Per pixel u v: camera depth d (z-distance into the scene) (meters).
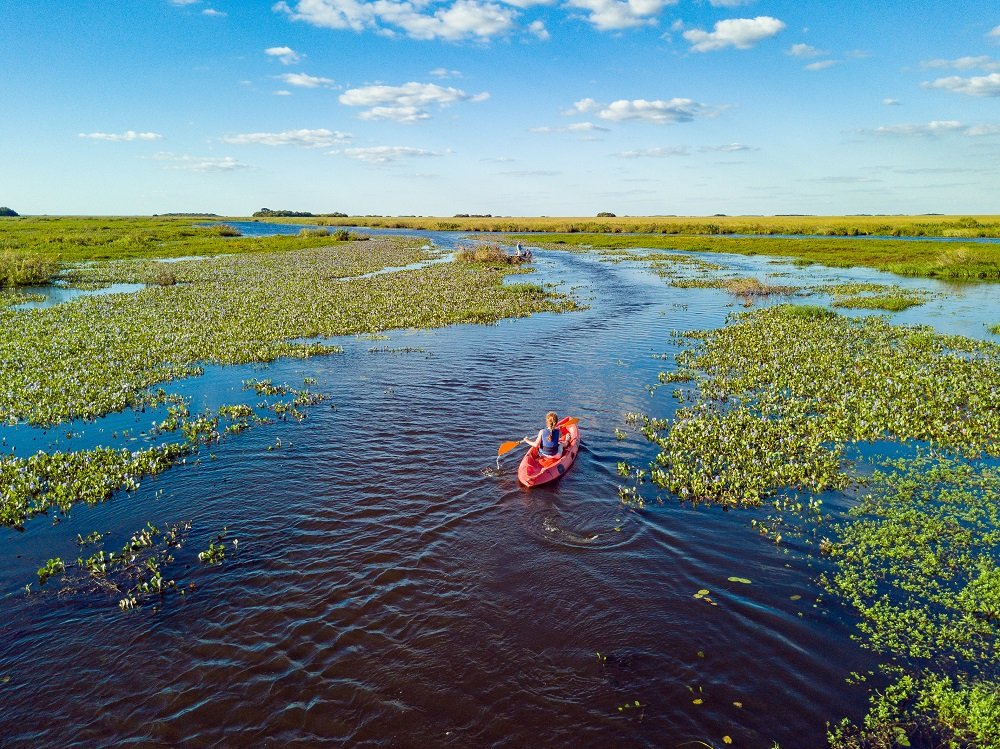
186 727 6.90
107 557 10.12
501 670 7.67
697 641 8.11
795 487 12.30
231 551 10.29
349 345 25.30
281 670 7.70
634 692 7.30
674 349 24.33
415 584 9.37
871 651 7.89
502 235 115.31
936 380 18.59
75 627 8.51
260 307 33.22
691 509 11.56
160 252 71.19
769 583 9.30
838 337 25.31
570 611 8.73
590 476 13.01
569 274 52.12
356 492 12.29
